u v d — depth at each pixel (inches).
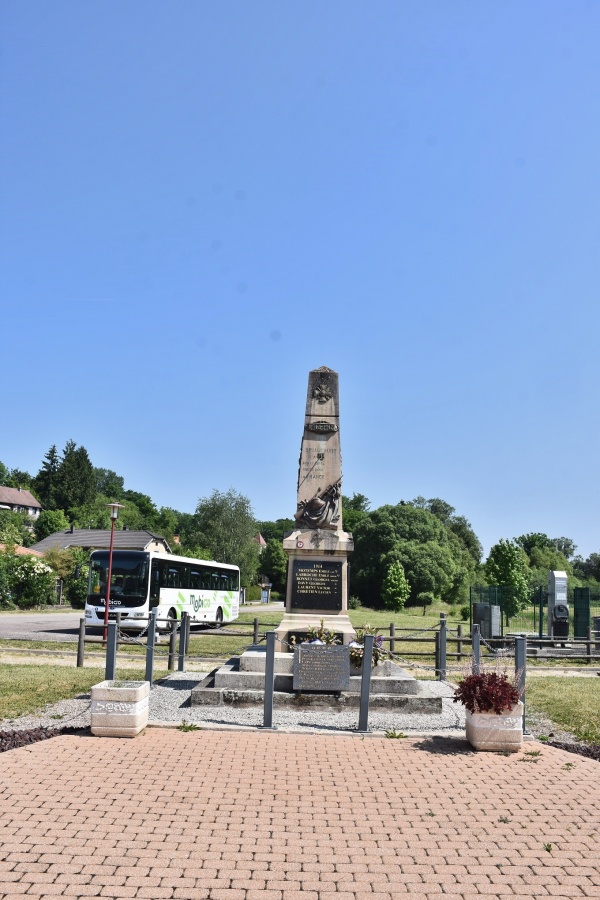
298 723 442.3
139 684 412.8
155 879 232.1
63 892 221.9
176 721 434.3
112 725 395.5
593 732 453.4
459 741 409.1
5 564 1712.6
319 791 318.3
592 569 4252.0
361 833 273.9
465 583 2682.1
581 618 1138.7
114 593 1107.3
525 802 311.1
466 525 3713.1
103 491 5270.7
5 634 1087.0
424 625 1526.8
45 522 3410.4
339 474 595.8
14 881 227.1
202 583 1337.4
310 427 602.2
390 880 237.1
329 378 614.5
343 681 475.5
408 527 2559.1
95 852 249.3
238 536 3068.4
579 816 296.0
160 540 2534.5
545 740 419.5
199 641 1054.4
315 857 252.1
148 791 310.5
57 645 930.1
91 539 2511.1
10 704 488.7
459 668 707.4
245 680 510.3
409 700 486.3
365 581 2539.4
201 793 310.3
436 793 320.5
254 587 3105.3
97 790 309.7
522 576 1804.9
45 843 254.8
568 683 682.2
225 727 419.5
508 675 422.9
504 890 232.1
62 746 374.9
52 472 4419.3
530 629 1535.4
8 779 320.5
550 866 249.6
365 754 378.9
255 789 317.7
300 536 576.4
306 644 482.9
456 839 270.7
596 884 237.5
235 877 235.6
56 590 1872.5
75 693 535.8
